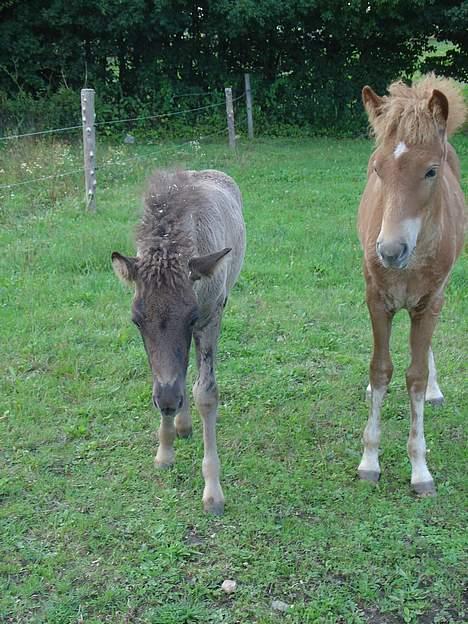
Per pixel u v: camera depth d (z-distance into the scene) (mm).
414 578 3547
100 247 8062
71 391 5359
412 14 17094
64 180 10898
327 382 5535
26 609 3391
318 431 4922
